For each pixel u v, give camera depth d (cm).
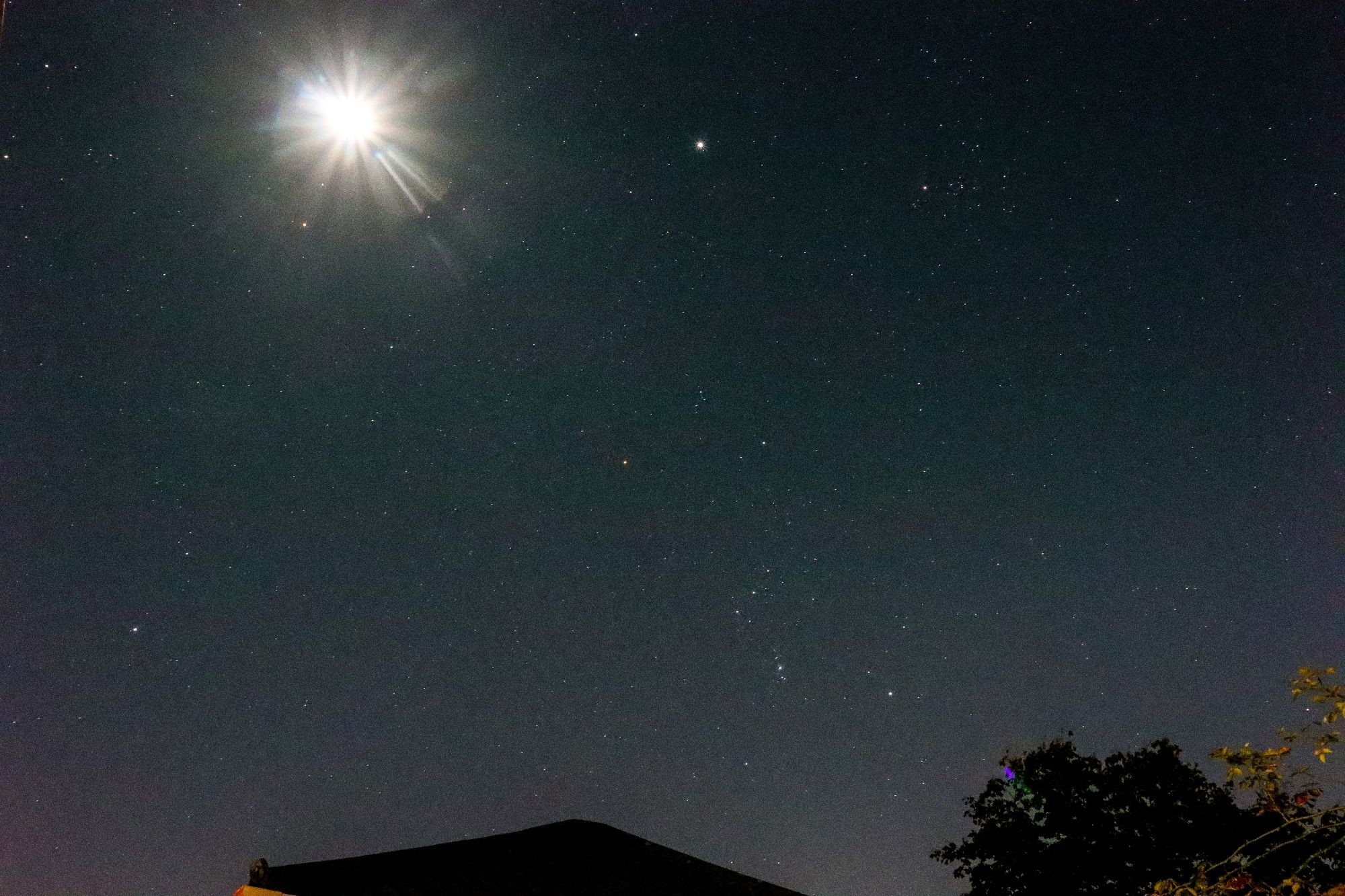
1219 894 679
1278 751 653
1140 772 1310
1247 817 1220
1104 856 1263
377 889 1043
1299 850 975
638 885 1223
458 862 1174
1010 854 1326
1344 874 946
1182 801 1280
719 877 1313
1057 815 1314
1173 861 1231
